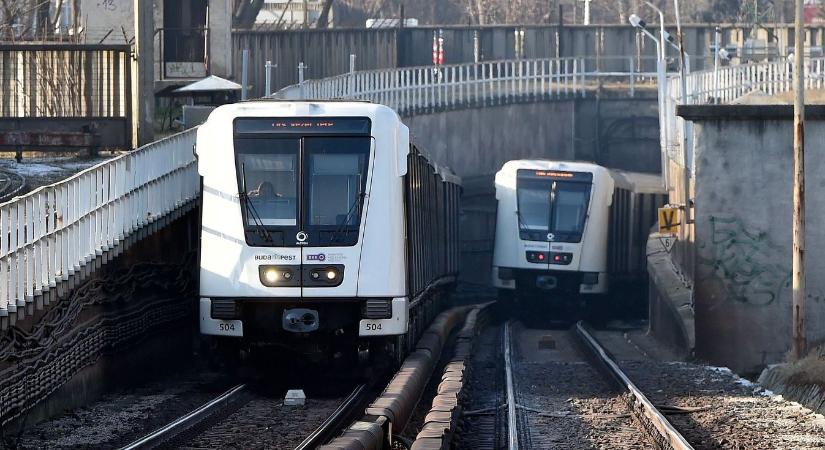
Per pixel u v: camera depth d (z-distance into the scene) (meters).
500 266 105.19
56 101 85.25
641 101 153.25
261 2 149.12
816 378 58.41
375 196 52.94
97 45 84.62
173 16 112.69
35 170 71.62
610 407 51.81
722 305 72.31
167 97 109.12
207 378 59.56
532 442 41.91
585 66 170.88
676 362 73.44
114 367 51.94
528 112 147.50
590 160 153.62
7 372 38.66
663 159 117.81
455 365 58.12
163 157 58.47
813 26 168.50
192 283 66.25
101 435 39.97
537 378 63.78
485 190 139.38
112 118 82.50
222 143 53.69
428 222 73.50
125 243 52.34
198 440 39.19
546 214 104.25
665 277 91.25
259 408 47.91
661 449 39.88
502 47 168.38
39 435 39.59
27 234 40.78
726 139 72.19
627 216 113.88
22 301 39.88
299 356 55.81
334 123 53.59
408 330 60.22
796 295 67.69
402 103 124.44
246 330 53.59
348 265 52.41
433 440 34.50
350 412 47.56
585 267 103.50
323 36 147.62
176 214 60.56
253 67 131.75
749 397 54.59
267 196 53.09
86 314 47.84
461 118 136.25
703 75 123.06
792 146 71.94
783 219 71.94
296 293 52.31
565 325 108.75
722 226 72.31
